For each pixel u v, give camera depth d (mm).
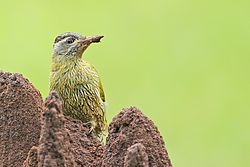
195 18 37312
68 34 10891
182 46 35219
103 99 11094
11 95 8297
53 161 7480
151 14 37562
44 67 32281
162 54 34500
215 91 31312
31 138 8242
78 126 8500
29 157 7797
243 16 37375
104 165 7883
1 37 35688
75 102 10727
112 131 7922
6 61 33625
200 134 27828
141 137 7820
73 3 38219
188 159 25828
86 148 8320
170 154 26266
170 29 36469
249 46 34812
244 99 30750
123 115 7902
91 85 10758
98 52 34281
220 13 37844
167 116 29250
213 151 26484
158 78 32406
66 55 10797
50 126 7500
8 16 37406
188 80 32375
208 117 29406
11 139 8273
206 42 35281
